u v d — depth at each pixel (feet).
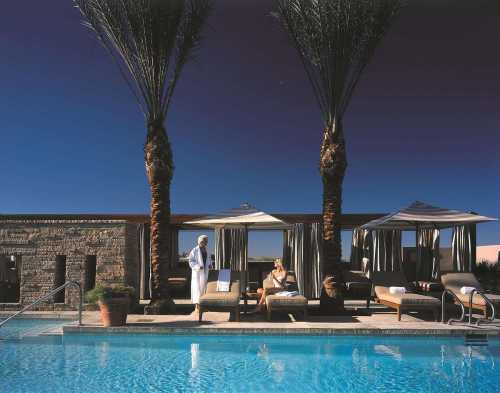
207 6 40.52
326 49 38.88
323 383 21.80
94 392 20.45
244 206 42.88
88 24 39.32
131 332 32.22
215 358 26.55
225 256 54.44
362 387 21.20
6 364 25.21
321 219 55.93
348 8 37.88
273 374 23.26
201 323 34.27
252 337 31.60
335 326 32.60
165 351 28.22
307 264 53.52
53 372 23.61
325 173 40.32
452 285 40.11
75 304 42.45
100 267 42.63
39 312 41.34
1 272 52.06
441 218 41.70
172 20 39.14
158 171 40.06
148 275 53.88
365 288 52.16
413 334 31.37
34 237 43.29
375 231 56.75
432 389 20.88
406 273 59.26
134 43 39.19
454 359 26.25
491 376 22.90
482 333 31.17
